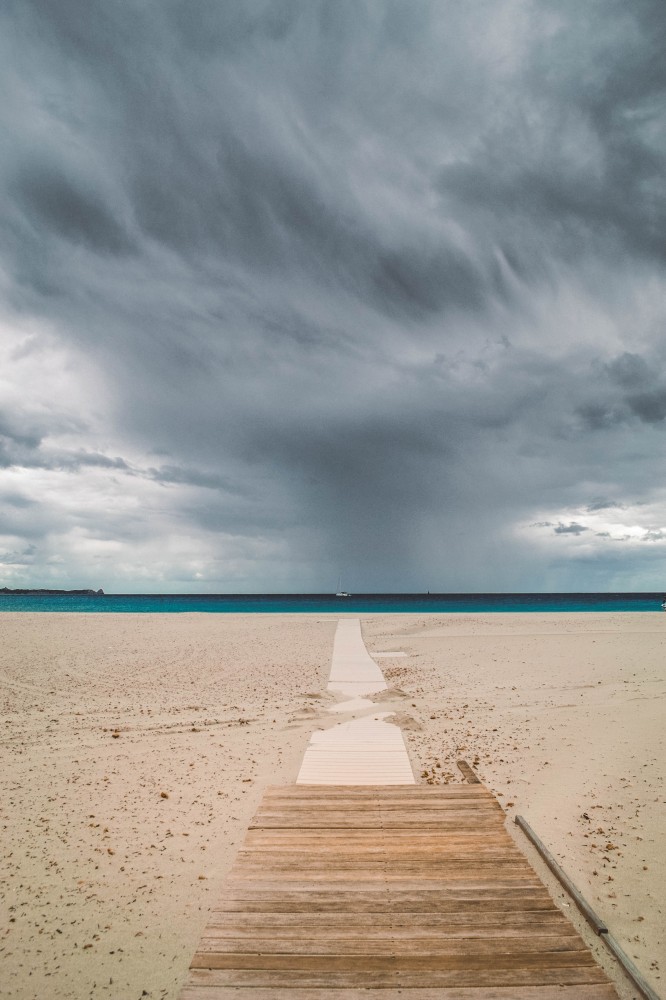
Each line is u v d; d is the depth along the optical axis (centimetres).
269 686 1641
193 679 1747
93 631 2873
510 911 499
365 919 487
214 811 767
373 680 1722
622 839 674
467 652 2242
